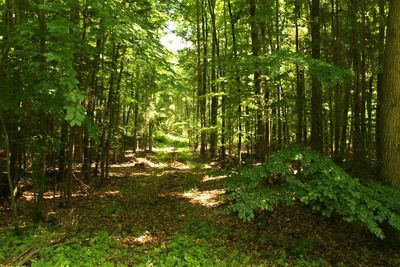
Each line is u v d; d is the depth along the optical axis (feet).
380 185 23.85
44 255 22.15
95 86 45.27
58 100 24.73
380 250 25.73
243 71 29.35
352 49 36.60
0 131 30.94
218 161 67.00
